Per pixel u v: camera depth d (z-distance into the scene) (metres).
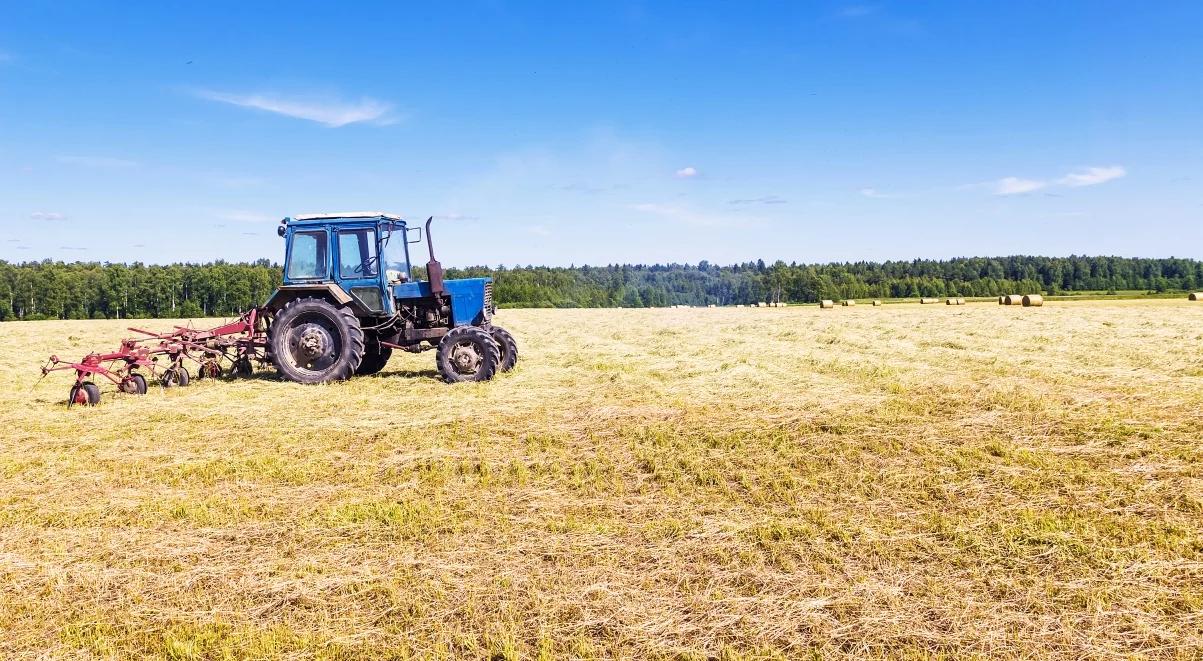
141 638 2.94
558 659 2.72
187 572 3.50
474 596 3.20
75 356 13.02
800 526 3.88
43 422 6.81
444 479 4.92
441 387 8.59
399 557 3.62
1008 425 5.98
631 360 10.88
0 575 3.49
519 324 20.34
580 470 5.07
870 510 4.17
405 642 2.87
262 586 3.33
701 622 2.96
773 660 2.69
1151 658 2.67
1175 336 12.32
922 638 2.83
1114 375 8.45
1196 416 6.09
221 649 2.83
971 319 18.03
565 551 3.66
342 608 3.14
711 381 8.71
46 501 4.54
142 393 8.40
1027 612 3.01
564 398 7.73
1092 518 3.94
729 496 4.44
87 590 3.34
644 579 3.33
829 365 9.73
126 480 4.95
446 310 9.70
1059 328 14.60
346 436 6.14
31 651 2.86
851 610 3.04
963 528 3.81
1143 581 3.21
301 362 9.27
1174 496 4.21
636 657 2.74
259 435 6.21
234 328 9.76
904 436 5.71
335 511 4.25
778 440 5.71
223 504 4.41
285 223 9.59
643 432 6.02
